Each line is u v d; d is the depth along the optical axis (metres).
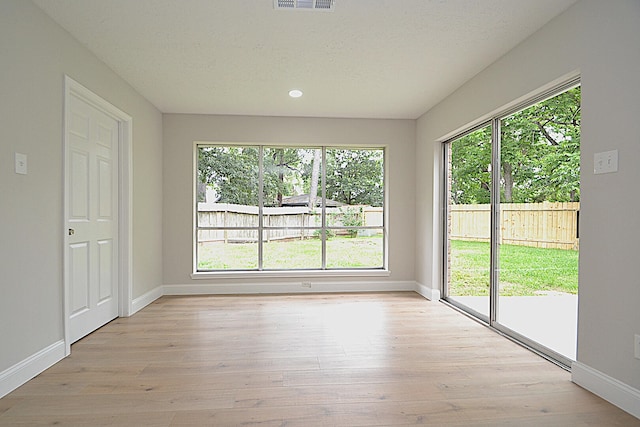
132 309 4.04
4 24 2.19
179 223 5.03
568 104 2.63
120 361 2.75
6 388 2.23
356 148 5.41
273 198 5.33
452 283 4.52
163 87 4.02
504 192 3.43
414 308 4.30
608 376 2.18
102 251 3.59
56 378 2.46
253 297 4.86
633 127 2.01
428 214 4.86
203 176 5.21
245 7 2.52
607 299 2.19
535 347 3.00
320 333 3.40
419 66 3.48
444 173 4.70
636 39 1.99
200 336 3.31
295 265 5.32
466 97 3.87
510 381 2.44
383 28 2.79
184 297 4.86
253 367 2.65
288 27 2.78
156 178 4.77
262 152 5.30
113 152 3.76
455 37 2.92
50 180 2.63
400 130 5.30
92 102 3.27
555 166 2.76
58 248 2.73
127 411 2.06
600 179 2.22
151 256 4.62
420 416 2.02
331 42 3.01
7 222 2.22
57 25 2.71
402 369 2.62
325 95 4.29
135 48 3.11
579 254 2.39
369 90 4.12
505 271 3.41
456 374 2.54
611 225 2.15
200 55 3.25
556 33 2.60
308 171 5.37
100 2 2.45
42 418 1.98
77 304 3.16
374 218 5.43
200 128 5.05
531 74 2.86
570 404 2.14
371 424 1.94
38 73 2.50
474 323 3.72
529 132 3.06
